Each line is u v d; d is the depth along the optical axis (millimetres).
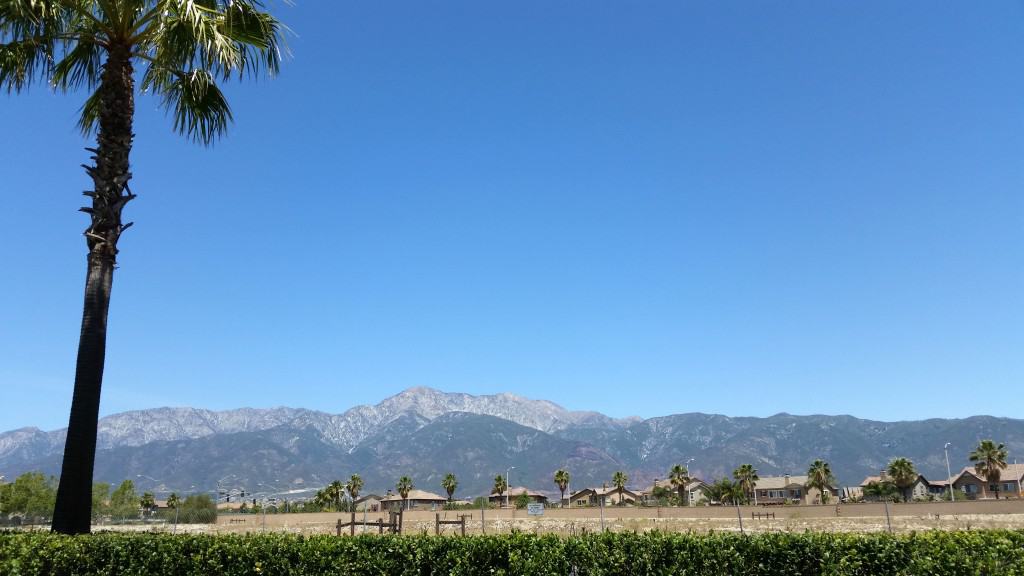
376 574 15109
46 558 14734
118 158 18094
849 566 13805
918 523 62219
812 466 140875
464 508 134625
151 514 153875
